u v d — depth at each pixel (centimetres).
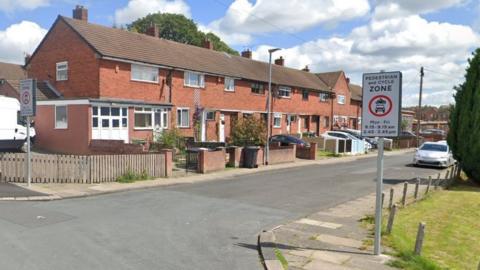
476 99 1919
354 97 5603
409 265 707
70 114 2459
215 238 865
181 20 6081
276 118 4069
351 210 1202
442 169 2583
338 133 3859
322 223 1021
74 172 1537
